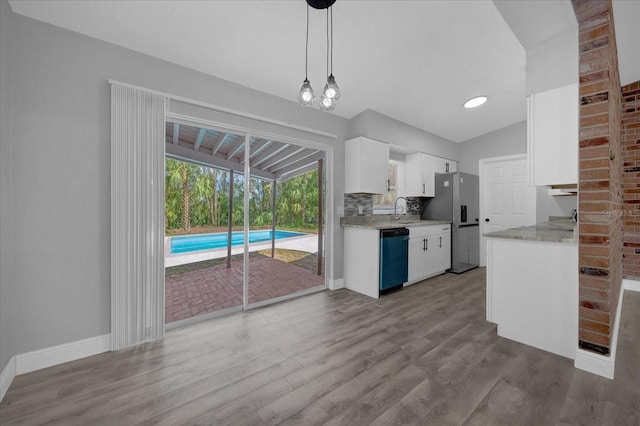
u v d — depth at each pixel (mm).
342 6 1880
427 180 4441
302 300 3105
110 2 1709
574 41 1925
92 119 1928
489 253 2283
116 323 2006
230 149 2938
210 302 2908
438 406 1429
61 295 1828
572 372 1718
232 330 2344
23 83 1693
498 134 4566
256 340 2162
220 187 2936
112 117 1979
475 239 4707
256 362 1848
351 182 3521
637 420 1319
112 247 1980
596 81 1691
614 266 1942
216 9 1824
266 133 2889
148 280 2139
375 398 1492
